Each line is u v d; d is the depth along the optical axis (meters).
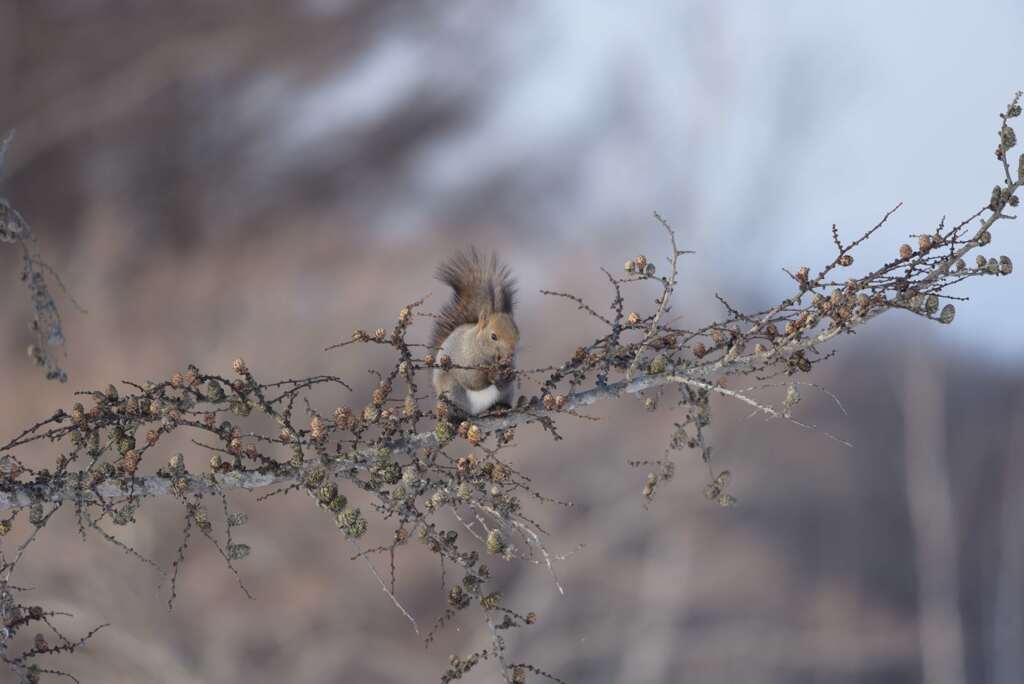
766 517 23.95
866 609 25.75
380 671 17.03
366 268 22.48
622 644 19.47
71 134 23.48
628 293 22.89
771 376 4.90
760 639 22.77
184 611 15.75
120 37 23.55
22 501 4.44
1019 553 29.88
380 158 26.16
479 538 4.40
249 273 21.86
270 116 25.56
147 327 20.52
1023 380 31.70
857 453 27.45
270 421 16.22
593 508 19.45
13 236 4.78
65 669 14.45
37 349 4.79
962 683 26.02
